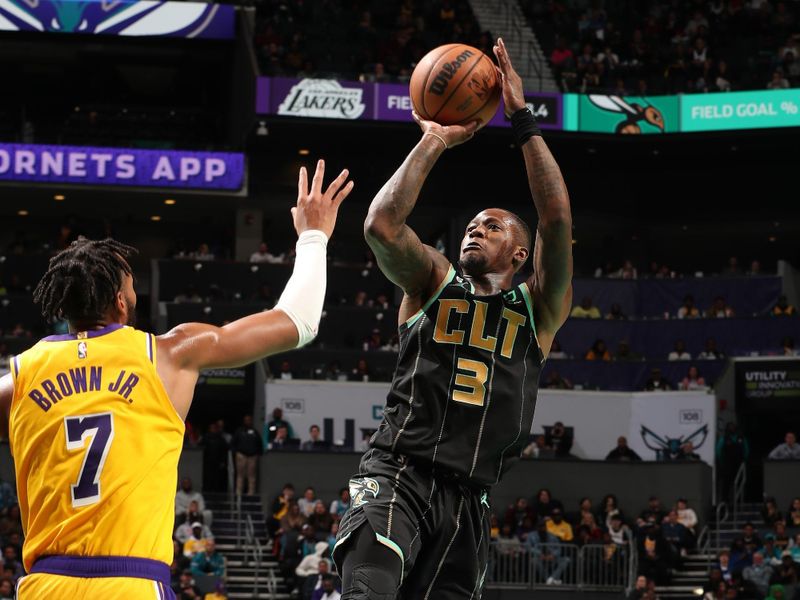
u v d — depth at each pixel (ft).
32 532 15.53
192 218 141.28
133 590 15.07
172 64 146.30
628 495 105.91
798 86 130.62
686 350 124.06
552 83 133.28
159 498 15.64
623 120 130.41
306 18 139.85
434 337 21.74
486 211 23.15
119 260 16.75
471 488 21.66
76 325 16.49
